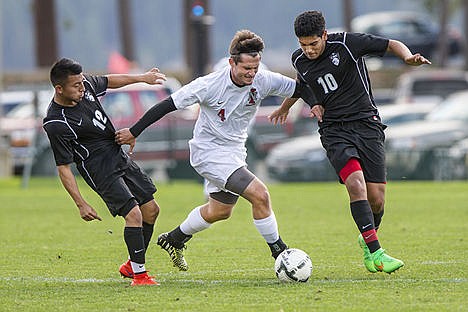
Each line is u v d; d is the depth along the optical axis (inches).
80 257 1344.7
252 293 1013.8
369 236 1101.1
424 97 3934.5
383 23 5260.8
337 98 1140.5
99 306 959.6
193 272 1194.6
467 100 2950.3
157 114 1087.0
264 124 3174.2
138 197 1110.4
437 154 2628.0
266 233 1105.4
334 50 1133.7
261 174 2962.6
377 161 1142.3
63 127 1063.0
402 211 1894.7
